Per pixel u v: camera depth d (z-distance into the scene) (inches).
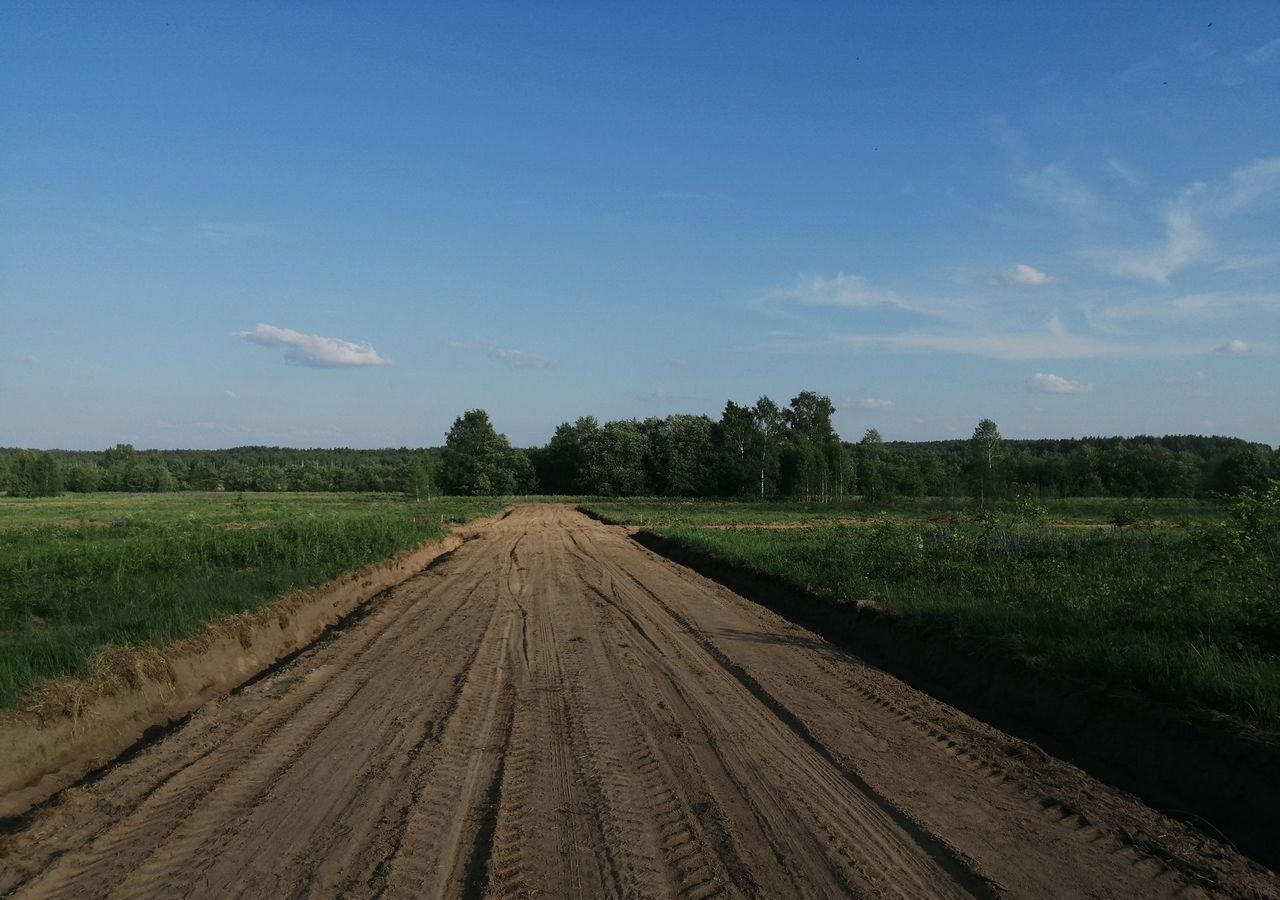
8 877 202.5
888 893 192.1
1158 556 657.0
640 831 228.4
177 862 209.0
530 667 441.7
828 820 235.6
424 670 438.6
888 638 493.7
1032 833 226.8
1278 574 432.5
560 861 209.5
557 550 1248.2
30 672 325.4
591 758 290.7
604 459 4355.3
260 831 228.5
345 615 671.1
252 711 357.4
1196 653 328.8
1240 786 245.6
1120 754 292.7
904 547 768.3
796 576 719.1
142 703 358.3
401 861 208.8
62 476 4008.4
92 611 484.4
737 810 243.0
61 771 291.7
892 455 4840.1
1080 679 343.0
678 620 596.7
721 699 372.5
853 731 323.3
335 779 270.8
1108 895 191.6
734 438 4210.1
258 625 506.6
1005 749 301.4
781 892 192.7
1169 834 226.5
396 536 1107.9
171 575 644.1
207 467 5413.4
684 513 2386.8
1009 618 444.5
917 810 242.8
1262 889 195.3
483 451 4308.6
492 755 295.3
